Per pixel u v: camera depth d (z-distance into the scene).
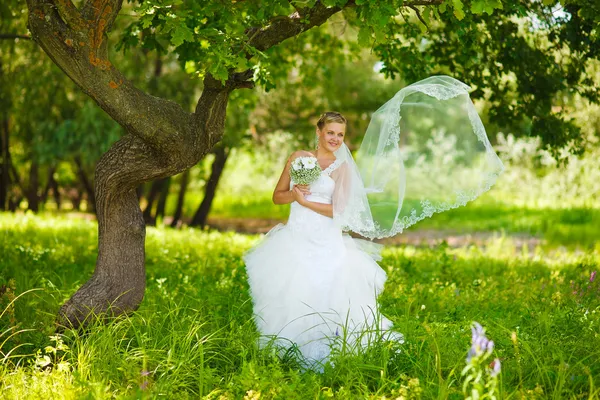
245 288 6.61
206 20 7.07
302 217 5.54
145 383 4.14
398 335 5.54
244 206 29.78
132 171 5.30
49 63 15.11
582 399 4.21
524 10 6.59
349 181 5.47
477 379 3.54
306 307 5.43
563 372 4.31
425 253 11.52
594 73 10.62
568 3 6.35
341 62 11.36
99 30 4.70
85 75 4.82
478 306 6.81
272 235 5.80
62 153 16.06
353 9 5.52
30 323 5.65
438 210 5.54
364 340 5.41
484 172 5.57
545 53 8.61
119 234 5.48
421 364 4.73
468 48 7.87
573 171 18.12
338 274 5.50
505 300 7.10
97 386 4.14
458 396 4.17
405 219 5.52
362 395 4.32
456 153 5.65
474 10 4.59
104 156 5.41
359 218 5.43
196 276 8.19
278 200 5.67
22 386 4.30
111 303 5.41
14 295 6.01
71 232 12.59
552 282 7.84
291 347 5.17
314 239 5.51
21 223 13.88
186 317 5.55
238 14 5.49
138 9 4.85
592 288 6.72
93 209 21.95
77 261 9.18
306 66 11.40
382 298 6.74
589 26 7.51
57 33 4.73
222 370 4.90
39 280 7.17
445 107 5.65
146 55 15.96
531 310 6.22
